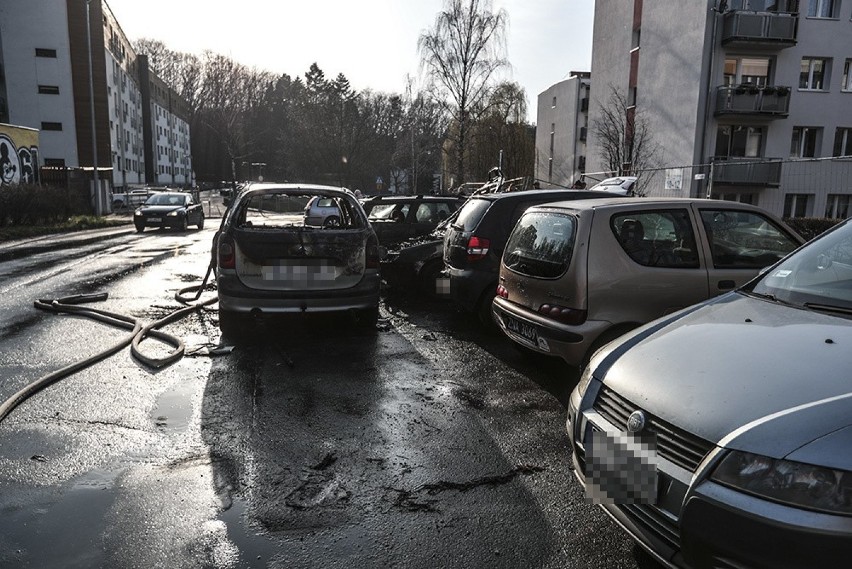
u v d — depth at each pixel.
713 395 2.37
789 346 2.57
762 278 3.52
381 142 60.28
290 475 3.53
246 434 4.08
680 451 2.33
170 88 85.56
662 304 4.81
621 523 2.59
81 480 3.41
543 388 5.13
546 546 2.89
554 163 47.84
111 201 37.22
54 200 23.84
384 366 5.69
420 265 8.89
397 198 11.27
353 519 3.08
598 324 4.68
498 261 6.94
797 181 23.08
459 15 34.00
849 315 2.85
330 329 7.13
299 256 6.39
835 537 1.87
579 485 3.47
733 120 24.84
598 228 4.76
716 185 23.08
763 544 1.98
